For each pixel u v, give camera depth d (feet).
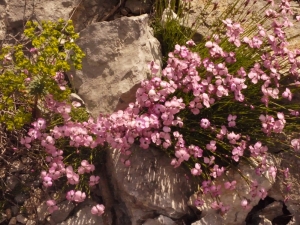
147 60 2.89
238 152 2.59
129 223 2.79
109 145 2.82
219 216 2.70
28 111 2.84
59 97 2.56
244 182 2.76
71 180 2.55
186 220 2.76
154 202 2.69
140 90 2.54
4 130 2.85
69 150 2.86
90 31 2.94
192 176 2.81
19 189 2.82
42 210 2.77
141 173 2.76
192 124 2.83
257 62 2.87
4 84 2.52
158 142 2.54
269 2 2.86
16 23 3.13
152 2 3.28
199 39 3.09
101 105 2.88
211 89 2.59
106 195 2.85
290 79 2.92
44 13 3.14
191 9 3.18
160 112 2.60
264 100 2.63
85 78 2.94
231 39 2.62
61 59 2.58
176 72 2.60
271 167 2.60
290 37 3.09
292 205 2.80
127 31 2.89
